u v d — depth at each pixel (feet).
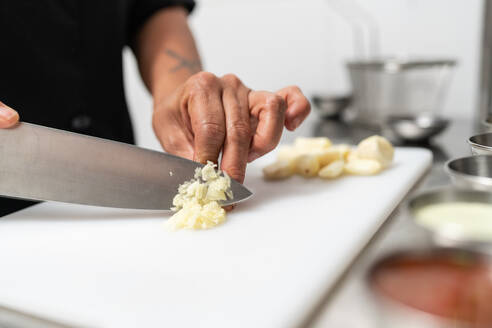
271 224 2.10
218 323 1.45
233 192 2.26
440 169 3.03
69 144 2.34
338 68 5.79
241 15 6.17
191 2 4.23
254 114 2.45
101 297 1.62
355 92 4.63
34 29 3.41
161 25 3.80
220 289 1.62
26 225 2.23
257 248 1.88
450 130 4.28
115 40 3.81
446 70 4.25
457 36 5.05
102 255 1.91
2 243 2.05
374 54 5.49
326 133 4.40
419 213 1.55
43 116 3.49
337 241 1.89
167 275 1.73
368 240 2.00
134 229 2.14
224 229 2.08
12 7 3.28
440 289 1.20
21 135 2.28
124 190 2.29
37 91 3.45
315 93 5.25
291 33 5.94
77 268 1.82
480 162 1.85
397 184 2.51
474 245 1.22
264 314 1.47
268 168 2.73
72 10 3.61
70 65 3.61
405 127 3.78
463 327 1.06
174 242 1.99
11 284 1.73
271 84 6.28
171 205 2.28
